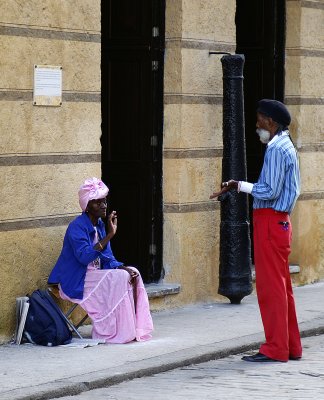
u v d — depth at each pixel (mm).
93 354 12938
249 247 16578
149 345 13523
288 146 12789
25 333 13508
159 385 11836
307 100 18812
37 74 13961
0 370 12062
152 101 16328
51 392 11195
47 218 14141
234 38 17141
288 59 18672
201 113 16516
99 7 14773
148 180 16359
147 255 16391
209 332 14414
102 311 13703
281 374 12391
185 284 16406
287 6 18578
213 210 16797
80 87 14570
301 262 18891
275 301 12953
